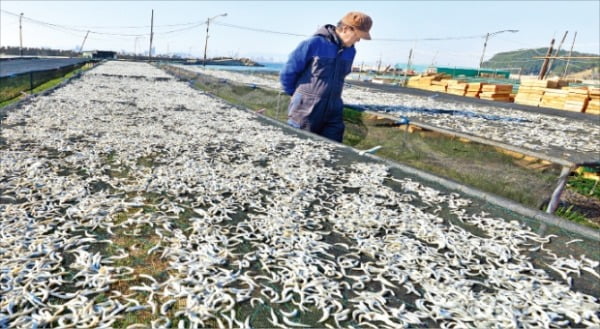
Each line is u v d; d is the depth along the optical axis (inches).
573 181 233.1
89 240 76.0
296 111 219.5
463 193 121.4
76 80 418.9
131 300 58.7
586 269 78.5
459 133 203.3
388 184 128.0
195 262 70.6
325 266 72.7
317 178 128.0
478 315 60.0
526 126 262.7
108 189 104.2
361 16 201.2
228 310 58.2
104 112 227.3
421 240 87.9
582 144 204.7
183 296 61.1
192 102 301.9
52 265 66.4
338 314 58.8
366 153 162.7
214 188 110.2
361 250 80.0
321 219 95.6
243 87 455.2
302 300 61.7
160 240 78.8
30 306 55.9
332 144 180.2
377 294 64.7
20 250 69.5
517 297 66.4
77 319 53.6
